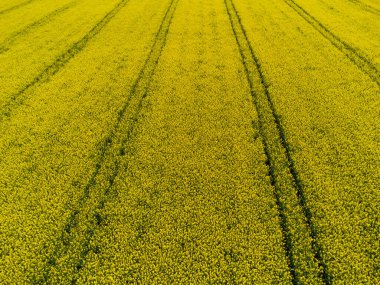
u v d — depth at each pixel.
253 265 7.23
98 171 9.88
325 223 8.00
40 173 9.81
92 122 11.97
